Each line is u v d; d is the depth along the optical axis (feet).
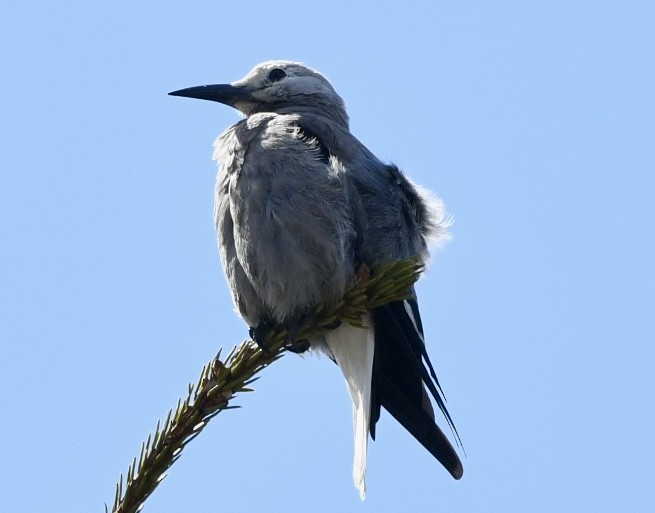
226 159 33.88
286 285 31.73
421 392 33.24
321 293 31.78
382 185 33.99
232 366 26.17
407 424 33.24
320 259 31.68
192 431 24.71
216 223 34.04
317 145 33.40
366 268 31.53
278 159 32.27
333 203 32.17
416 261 30.78
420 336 34.91
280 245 31.71
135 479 23.21
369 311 32.53
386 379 33.83
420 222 35.91
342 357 33.88
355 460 31.86
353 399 33.86
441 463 32.27
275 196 31.91
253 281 32.73
